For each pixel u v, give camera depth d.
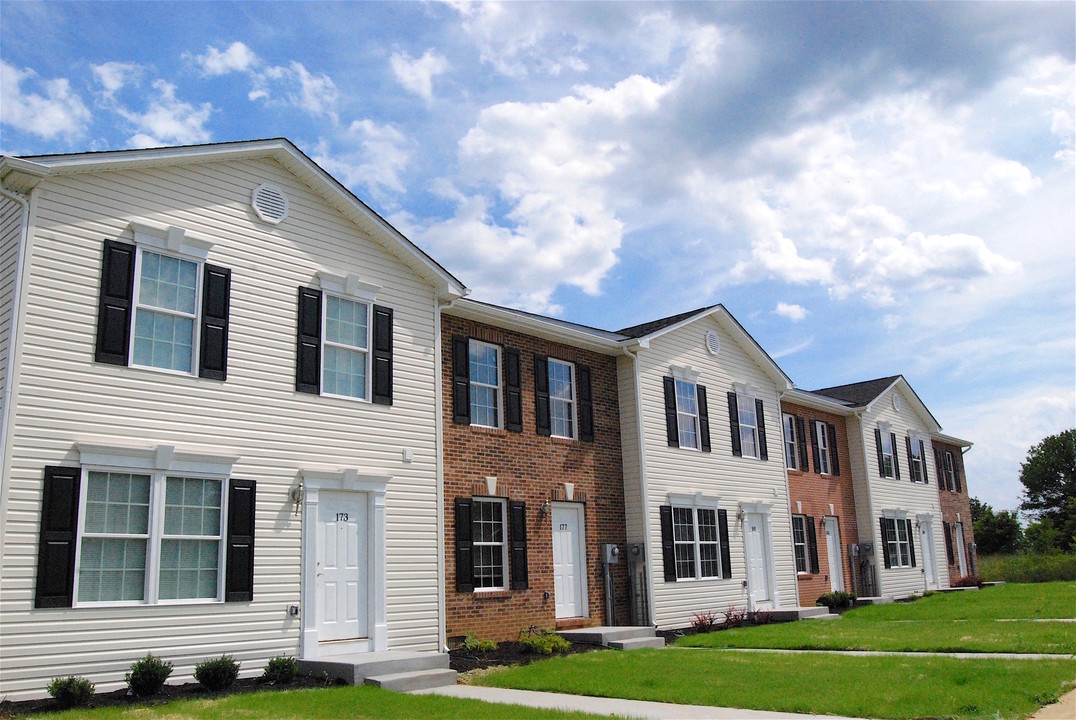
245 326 13.39
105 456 11.45
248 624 12.55
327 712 9.97
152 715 9.55
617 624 19.23
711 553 21.89
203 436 12.52
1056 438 68.81
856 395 33.03
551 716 9.72
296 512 13.48
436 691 12.13
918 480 34.75
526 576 17.25
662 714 9.85
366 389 14.94
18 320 11.01
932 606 25.23
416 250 15.91
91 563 11.19
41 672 10.48
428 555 15.25
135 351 12.12
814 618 22.62
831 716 9.60
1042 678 11.06
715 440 23.02
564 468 18.84
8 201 11.76
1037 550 50.00
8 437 10.66
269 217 14.08
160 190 12.77
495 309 17.48
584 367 20.11
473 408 17.28
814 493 28.06
